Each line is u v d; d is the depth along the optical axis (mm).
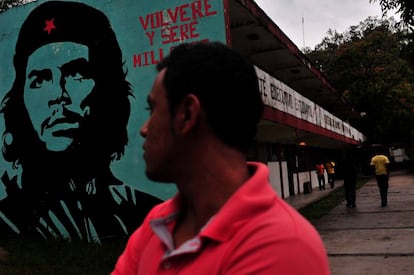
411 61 11656
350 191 12727
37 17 8867
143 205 7699
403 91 33031
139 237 1125
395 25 10852
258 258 728
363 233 8359
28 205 8781
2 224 9039
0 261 6500
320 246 779
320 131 14078
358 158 32969
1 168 9109
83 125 8289
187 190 882
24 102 8930
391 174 33938
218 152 845
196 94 830
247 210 770
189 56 854
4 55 9211
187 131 833
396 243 7191
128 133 7852
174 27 7508
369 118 34031
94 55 8242
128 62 7910
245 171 874
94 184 8133
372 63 33281
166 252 869
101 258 6641
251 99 854
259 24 8898
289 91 10180
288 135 12086
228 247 755
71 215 8305
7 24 9195
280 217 775
